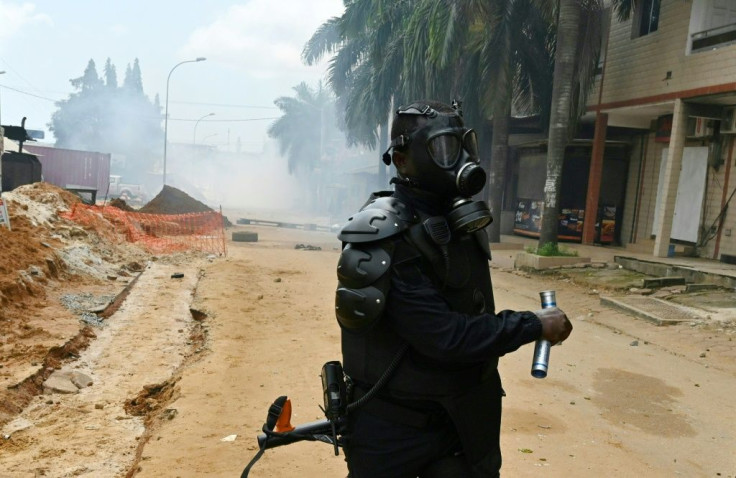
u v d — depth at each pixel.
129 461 4.27
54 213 13.90
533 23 20.27
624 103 18.64
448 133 1.87
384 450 1.91
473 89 20.67
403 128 1.93
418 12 20.30
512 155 26.70
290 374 5.92
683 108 16.16
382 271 1.77
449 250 1.88
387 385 1.90
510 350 1.83
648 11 17.89
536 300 11.06
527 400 5.42
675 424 5.02
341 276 1.83
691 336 8.30
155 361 6.86
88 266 11.48
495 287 12.45
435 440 1.92
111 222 18.06
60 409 5.32
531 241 23.55
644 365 6.87
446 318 1.78
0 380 5.53
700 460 4.32
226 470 3.71
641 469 4.08
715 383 6.28
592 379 6.21
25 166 23.25
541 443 4.43
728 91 14.58
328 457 3.97
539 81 21.53
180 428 4.38
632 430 4.84
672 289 11.33
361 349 1.93
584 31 16.42
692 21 15.80
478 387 1.96
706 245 16.66
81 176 35.44
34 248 10.00
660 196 19.34
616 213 21.66
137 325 8.45
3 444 4.51
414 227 1.84
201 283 11.62
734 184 15.81
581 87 16.75
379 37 25.09
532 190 25.14
